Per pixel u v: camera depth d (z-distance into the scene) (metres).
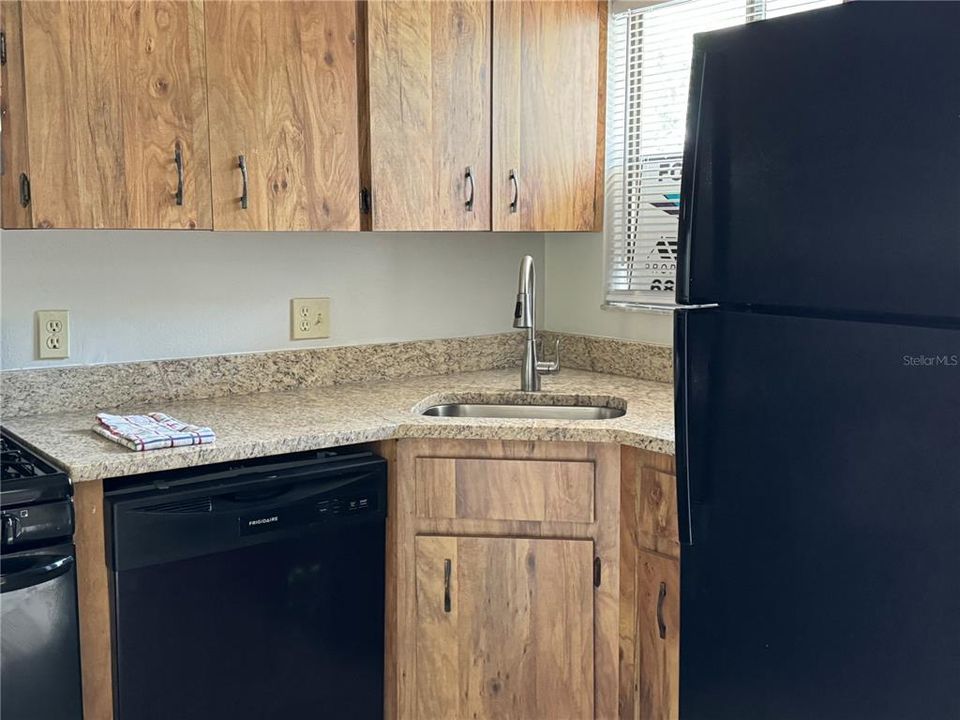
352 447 2.27
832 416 1.12
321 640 2.14
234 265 2.52
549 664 2.23
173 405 2.40
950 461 1.01
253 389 2.57
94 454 1.88
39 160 1.94
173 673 1.93
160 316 2.42
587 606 2.20
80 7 1.96
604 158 2.81
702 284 1.23
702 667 1.31
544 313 3.11
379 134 2.35
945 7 0.95
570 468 2.16
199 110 2.11
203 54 2.11
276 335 2.61
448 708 2.28
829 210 1.08
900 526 1.06
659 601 2.08
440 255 2.90
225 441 1.99
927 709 1.05
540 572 2.20
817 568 1.15
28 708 1.75
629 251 2.86
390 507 2.23
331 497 2.10
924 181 0.99
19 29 1.92
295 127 2.24
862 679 1.11
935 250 0.99
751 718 1.25
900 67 0.99
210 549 1.94
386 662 2.29
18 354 2.24
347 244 2.71
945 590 1.03
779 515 1.19
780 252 1.14
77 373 2.30
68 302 2.29
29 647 1.74
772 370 1.17
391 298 2.81
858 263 1.06
